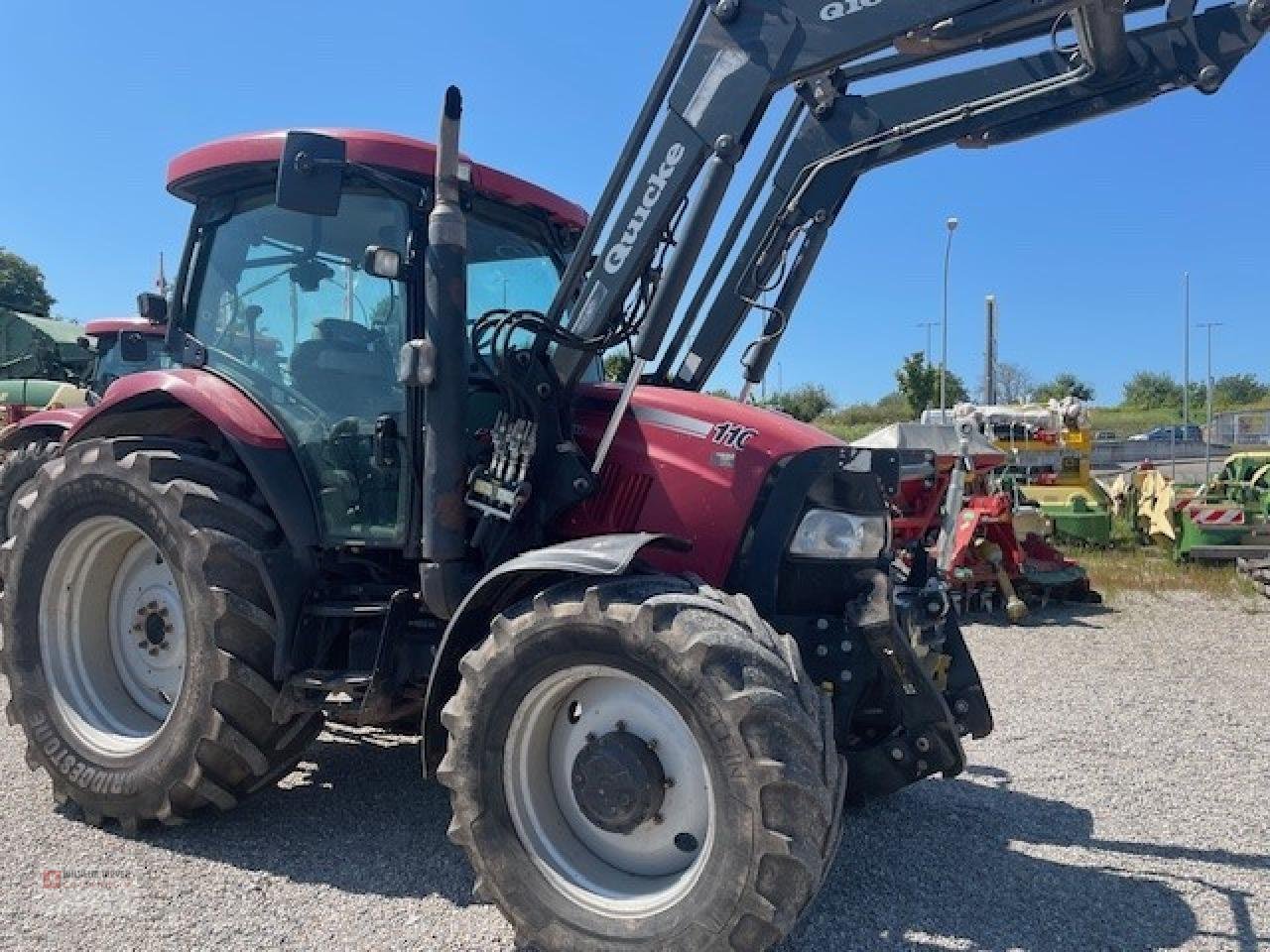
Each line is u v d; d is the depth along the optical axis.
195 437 4.32
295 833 3.85
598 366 4.51
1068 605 10.09
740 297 4.55
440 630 3.75
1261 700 6.22
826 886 3.47
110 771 3.82
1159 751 5.14
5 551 4.18
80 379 13.48
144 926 3.09
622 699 3.03
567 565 2.94
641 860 3.01
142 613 4.14
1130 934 3.15
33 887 3.35
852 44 3.09
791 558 3.44
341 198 3.96
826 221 4.47
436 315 3.51
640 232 3.40
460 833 3.04
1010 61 4.09
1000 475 13.06
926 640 3.73
